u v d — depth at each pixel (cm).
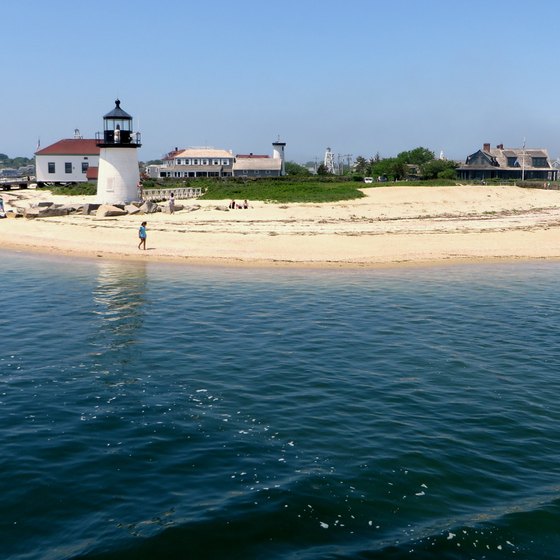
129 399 1596
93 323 2338
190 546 993
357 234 4675
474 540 1017
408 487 1173
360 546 1001
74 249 4091
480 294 2911
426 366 1880
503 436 1395
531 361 1930
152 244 4216
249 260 3769
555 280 3284
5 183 9731
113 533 1024
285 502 1113
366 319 2434
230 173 14388
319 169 15400
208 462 1262
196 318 2430
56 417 1476
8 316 2428
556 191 9038
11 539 1012
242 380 1745
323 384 1719
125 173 6125
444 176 12712
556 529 1051
